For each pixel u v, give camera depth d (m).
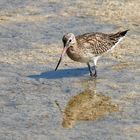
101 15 23.28
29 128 15.25
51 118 15.80
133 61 19.36
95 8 23.94
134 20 22.77
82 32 21.81
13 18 23.27
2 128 15.25
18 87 17.67
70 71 18.88
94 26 22.33
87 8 23.95
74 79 18.28
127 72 18.55
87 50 18.52
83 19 22.98
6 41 21.09
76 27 22.28
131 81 17.92
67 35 18.39
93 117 15.85
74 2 24.61
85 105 16.59
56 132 15.02
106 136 14.75
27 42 20.98
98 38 18.98
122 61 19.39
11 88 17.61
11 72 18.69
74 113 16.09
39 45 20.73
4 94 17.22
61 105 16.58
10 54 20.00
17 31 21.98
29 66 19.12
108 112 16.09
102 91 17.39
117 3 24.25
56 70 18.89
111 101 16.73
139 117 15.72
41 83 17.98
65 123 15.49
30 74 18.59
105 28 22.09
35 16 23.44
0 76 18.39
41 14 23.61
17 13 23.75
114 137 14.69
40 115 15.95
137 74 18.39
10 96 17.09
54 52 20.16
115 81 18.00
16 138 14.77
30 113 16.06
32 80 18.17
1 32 21.92
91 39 18.81
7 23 22.73
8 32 21.89
